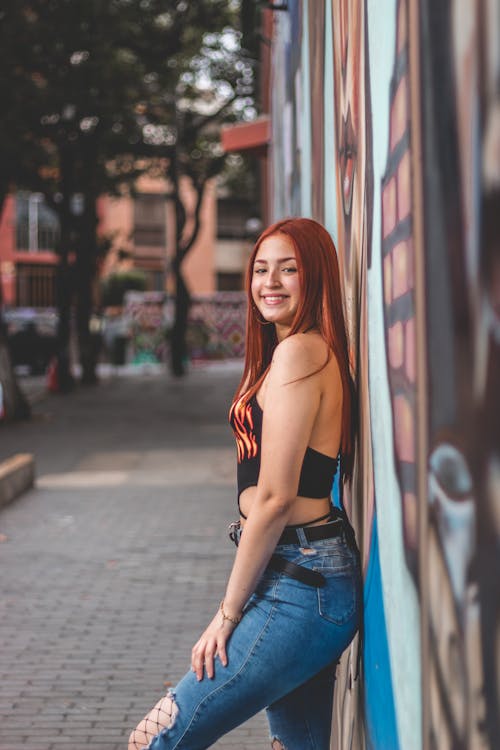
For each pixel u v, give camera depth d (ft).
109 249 89.86
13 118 54.24
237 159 100.58
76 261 88.12
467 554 3.76
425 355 4.40
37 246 163.32
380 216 5.98
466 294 3.60
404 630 5.34
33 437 51.03
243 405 7.20
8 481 31.78
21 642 17.52
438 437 4.15
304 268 7.26
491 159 3.23
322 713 7.94
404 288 5.02
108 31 56.95
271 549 6.80
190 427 54.95
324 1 11.05
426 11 4.19
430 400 4.31
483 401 3.44
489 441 3.39
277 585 6.97
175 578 22.07
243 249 185.88
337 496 9.89
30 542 26.09
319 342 7.07
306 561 6.94
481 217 3.37
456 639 4.01
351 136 7.95
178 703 7.15
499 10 3.10
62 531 27.48
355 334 7.70
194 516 29.45
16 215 160.97
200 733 7.13
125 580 21.94
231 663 6.97
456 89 3.67
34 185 76.89
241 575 6.82
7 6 53.47
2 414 57.67
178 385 88.99
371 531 6.73
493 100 3.19
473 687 3.76
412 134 4.62
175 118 94.27
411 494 4.99
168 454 44.04
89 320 89.51
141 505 31.45
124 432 52.85
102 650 17.01
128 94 61.00
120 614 19.25
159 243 178.09
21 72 55.93
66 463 41.86
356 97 7.45
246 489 7.16
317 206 12.39
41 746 12.96
